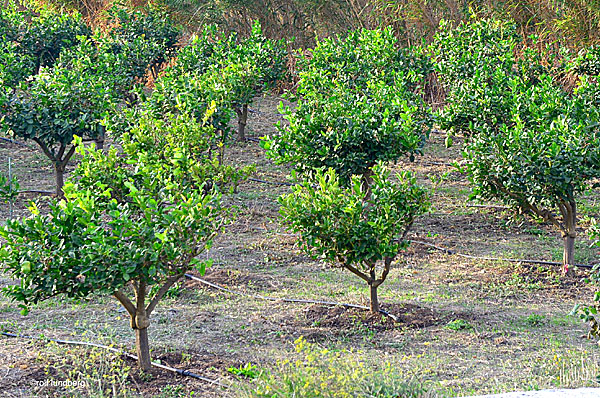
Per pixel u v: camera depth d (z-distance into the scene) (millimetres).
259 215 14859
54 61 23844
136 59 22656
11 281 10977
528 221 14750
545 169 10812
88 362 7672
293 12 26234
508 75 17875
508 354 8594
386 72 19156
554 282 11523
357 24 25219
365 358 8281
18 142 19609
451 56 19156
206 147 13141
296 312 10047
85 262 6738
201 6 26156
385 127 12320
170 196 8680
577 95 14734
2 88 14797
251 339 8977
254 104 24484
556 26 21531
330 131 12359
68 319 9516
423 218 15031
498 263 12391
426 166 18734
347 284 11391
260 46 20703
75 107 14344
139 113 14680
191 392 7066
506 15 22297
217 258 12461
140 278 7219
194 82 15891
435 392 6906
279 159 12547
